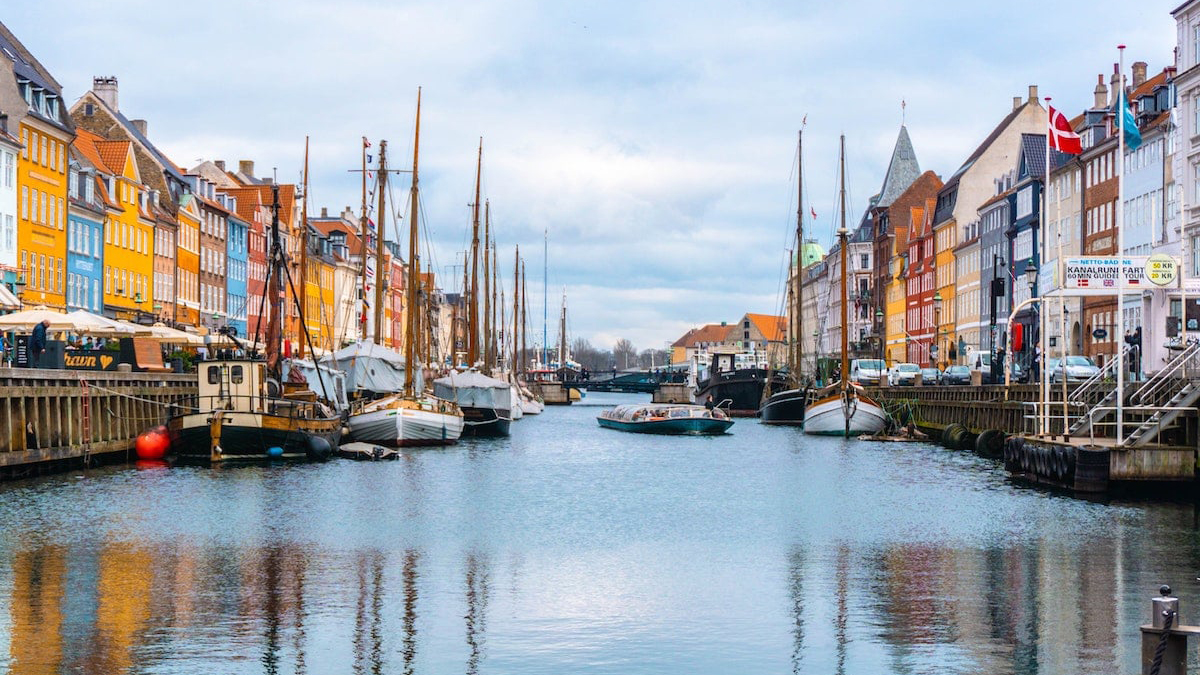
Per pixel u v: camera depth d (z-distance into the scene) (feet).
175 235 406.00
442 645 89.51
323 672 82.89
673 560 123.44
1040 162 413.18
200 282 434.71
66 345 231.71
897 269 632.79
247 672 82.53
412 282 281.54
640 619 97.60
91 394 202.59
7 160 283.18
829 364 508.94
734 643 90.58
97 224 340.39
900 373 380.17
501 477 208.95
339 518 149.79
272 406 223.92
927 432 326.03
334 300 600.80
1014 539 134.62
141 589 106.11
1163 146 295.89
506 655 87.30
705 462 247.09
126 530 136.87
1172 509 156.87
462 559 122.93
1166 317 194.90
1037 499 169.58
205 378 219.61
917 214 608.19
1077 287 180.75
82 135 366.02
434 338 516.73
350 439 269.85
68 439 196.65
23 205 292.20
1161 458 167.53
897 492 183.01
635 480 206.90
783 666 84.99
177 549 125.70
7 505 155.02
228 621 95.25
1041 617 97.50
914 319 598.75
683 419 361.51
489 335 451.53
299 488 180.04
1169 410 170.40
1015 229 424.46
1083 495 169.27
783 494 183.21
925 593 106.83
